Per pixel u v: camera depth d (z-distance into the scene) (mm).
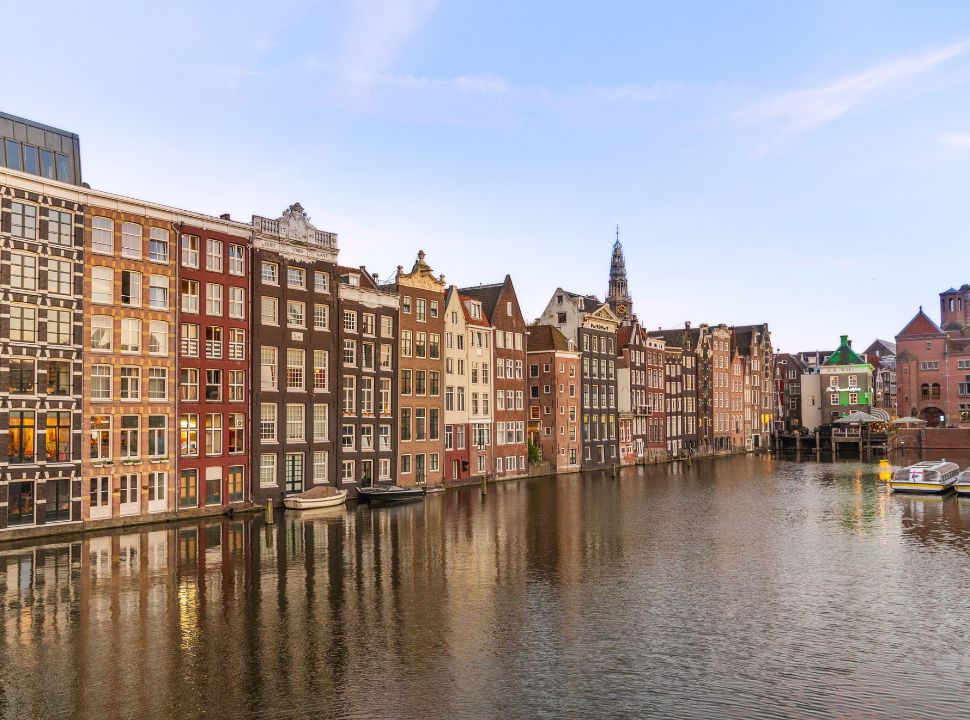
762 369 159625
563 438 98750
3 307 44438
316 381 63875
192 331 54719
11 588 33531
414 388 75125
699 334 136500
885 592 33656
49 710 21250
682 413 129750
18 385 45094
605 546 44281
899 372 157500
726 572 37594
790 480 88250
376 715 21047
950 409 152625
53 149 49344
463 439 82562
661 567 38625
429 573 36969
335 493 61844
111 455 49656
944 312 170125
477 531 49312
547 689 22828
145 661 24844
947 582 35438
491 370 87688
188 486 54125
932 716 21016
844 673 24078
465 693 22516
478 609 30891
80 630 27859
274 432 60125
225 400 56562
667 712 21266
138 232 51781
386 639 27141
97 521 48594
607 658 25391
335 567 38031
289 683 23156
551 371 97625
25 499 45469
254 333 58312
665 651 26078
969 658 25375
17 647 26062
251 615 29797
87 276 48750
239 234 57906
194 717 20891
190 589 33531
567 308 104125
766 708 21531
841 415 165000
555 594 33250
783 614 30312
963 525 52375
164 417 52750
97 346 49375
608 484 83875
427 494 72562
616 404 111625
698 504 64625
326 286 65125
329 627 28391
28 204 46031
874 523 53469
